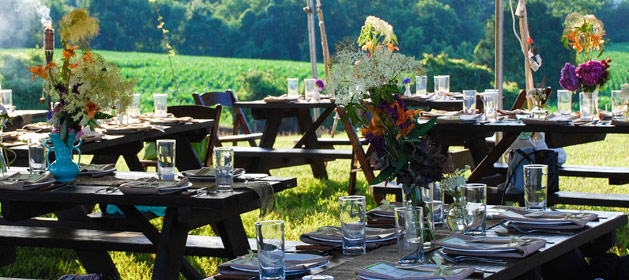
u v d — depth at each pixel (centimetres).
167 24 3341
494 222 304
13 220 341
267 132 767
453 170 285
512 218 293
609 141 1224
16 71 2800
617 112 517
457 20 2984
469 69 2458
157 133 522
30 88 2794
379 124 279
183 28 3334
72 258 497
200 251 375
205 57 3167
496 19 705
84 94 332
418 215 238
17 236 403
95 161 562
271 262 226
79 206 435
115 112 364
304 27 3228
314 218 587
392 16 2984
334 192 716
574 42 548
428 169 274
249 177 358
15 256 459
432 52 2919
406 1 3017
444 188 285
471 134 521
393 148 279
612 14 2827
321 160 791
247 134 859
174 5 3353
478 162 544
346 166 915
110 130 495
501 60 705
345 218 264
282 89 2841
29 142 354
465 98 523
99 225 417
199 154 650
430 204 276
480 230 277
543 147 518
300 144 760
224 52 3322
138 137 502
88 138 448
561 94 520
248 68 3027
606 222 302
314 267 246
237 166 736
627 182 536
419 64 274
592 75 512
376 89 277
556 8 2717
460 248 250
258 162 736
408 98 728
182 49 3344
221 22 3341
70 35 334
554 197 491
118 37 3303
